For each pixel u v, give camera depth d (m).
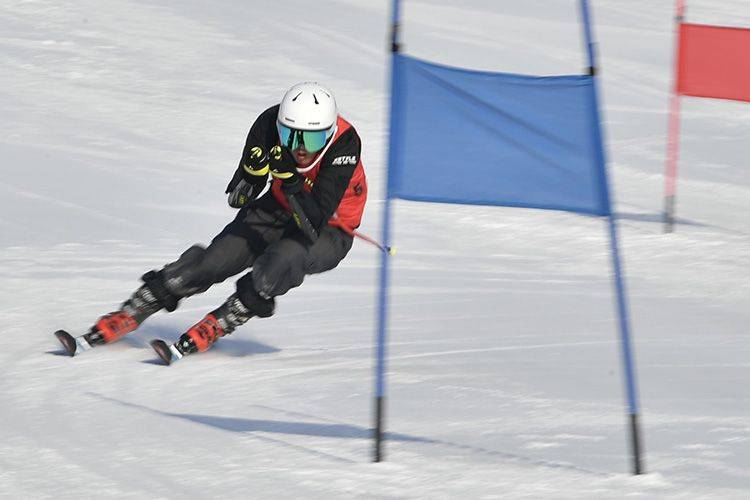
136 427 15.93
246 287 20.66
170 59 62.81
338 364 21.06
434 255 33.94
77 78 58.25
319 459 14.62
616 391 19.55
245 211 21.16
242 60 63.59
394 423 16.86
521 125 15.48
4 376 18.91
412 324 25.34
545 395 19.00
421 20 75.44
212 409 17.45
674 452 15.61
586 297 29.00
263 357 21.48
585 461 15.07
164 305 21.12
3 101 52.88
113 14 71.06
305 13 74.62
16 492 12.95
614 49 73.38
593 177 15.50
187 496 13.02
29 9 70.69
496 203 15.55
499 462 14.84
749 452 15.67
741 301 29.31
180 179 42.53
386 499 13.16
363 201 20.83
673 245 36.41
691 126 58.06
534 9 82.12
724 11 87.81
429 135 15.48
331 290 28.88
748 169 50.62
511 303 27.95
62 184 40.12
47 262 29.67
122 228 34.75
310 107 18.67
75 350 20.66
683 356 22.83
